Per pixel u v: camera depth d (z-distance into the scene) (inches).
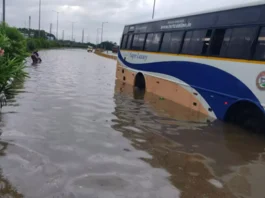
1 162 192.1
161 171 195.2
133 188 169.8
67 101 394.0
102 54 2640.3
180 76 395.9
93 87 540.1
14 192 157.2
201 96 348.5
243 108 299.4
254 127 289.3
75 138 246.8
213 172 198.8
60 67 938.7
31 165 190.2
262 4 272.4
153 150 233.1
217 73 320.5
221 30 323.3
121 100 426.3
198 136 274.5
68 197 155.7
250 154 235.0
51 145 227.0
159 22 474.6
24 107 342.0
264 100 260.7
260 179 191.2
